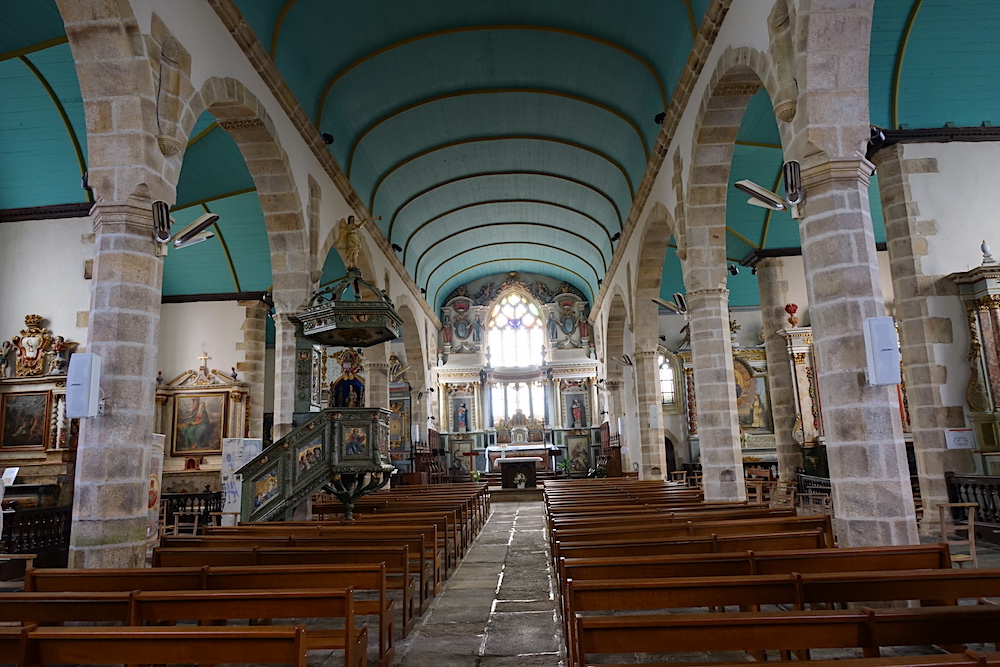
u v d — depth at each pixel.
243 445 13.96
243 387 20.09
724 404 12.54
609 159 19.66
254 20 11.35
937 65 11.59
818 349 7.57
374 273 19.38
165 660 3.33
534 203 25.44
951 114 12.22
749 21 9.29
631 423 27.09
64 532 11.55
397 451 27.86
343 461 10.97
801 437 20.59
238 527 8.41
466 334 35.81
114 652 3.35
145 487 7.72
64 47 11.30
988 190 12.16
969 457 11.33
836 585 4.14
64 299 14.09
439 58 15.70
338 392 13.08
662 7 12.59
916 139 12.22
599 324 31.69
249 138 11.88
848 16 7.52
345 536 7.83
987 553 9.40
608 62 15.36
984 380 11.46
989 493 10.49
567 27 14.66
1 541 10.33
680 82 12.55
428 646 5.96
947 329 11.74
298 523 9.35
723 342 12.64
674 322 27.97
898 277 12.10
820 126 7.61
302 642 3.28
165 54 8.55
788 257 19.78
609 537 6.88
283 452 10.88
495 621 6.79
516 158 21.66
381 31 14.20
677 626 3.22
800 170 7.77
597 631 3.24
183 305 20.73
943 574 4.16
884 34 11.15
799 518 7.01
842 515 7.19
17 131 12.90
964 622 3.28
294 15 12.35
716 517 8.02
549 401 34.91
